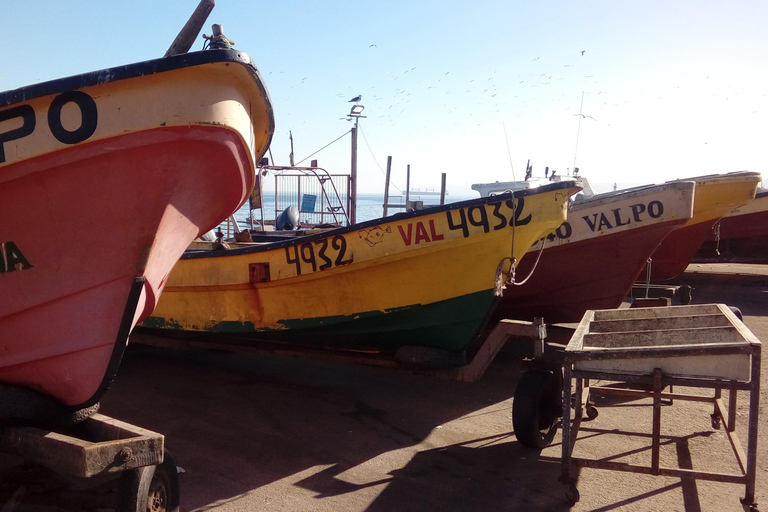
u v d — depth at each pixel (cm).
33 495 320
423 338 566
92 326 339
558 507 378
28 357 345
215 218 408
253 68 335
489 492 400
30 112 302
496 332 529
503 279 529
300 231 1180
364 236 534
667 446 471
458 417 550
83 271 334
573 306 739
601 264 707
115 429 329
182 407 568
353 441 489
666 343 423
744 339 360
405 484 411
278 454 461
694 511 369
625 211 684
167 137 315
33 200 317
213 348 676
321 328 583
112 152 310
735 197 909
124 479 301
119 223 328
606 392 506
